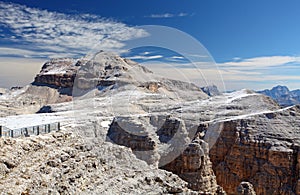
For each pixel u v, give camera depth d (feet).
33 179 71.31
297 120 291.99
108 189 91.71
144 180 106.01
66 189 77.71
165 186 106.11
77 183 84.43
